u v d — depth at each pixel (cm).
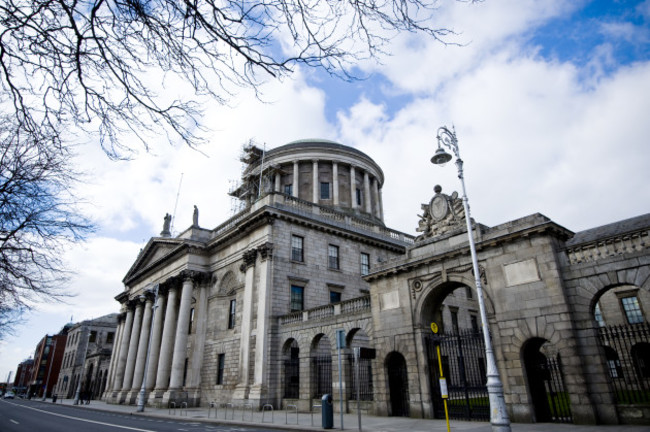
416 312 2139
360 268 3991
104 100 516
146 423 2231
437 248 2147
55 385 10125
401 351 2152
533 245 1784
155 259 5084
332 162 5522
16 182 959
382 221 6038
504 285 1838
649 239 1527
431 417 1938
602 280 1598
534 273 1755
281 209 3528
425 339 2094
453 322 3988
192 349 3962
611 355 2839
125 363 5388
